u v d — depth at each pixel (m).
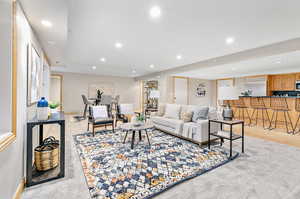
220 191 1.62
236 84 8.18
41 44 2.75
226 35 2.85
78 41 3.23
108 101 6.27
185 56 4.40
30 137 1.70
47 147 2.07
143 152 2.68
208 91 9.44
